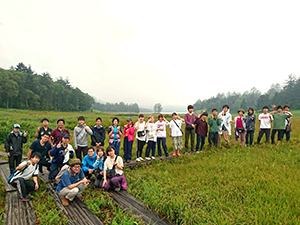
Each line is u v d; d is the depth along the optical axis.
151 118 8.56
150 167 7.70
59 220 4.01
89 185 6.04
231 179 6.00
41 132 6.84
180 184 5.85
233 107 156.00
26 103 93.38
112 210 4.54
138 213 4.34
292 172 6.14
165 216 4.20
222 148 9.90
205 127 9.69
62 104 120.06
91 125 19.69
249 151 8.91
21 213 4.39
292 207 4.26
